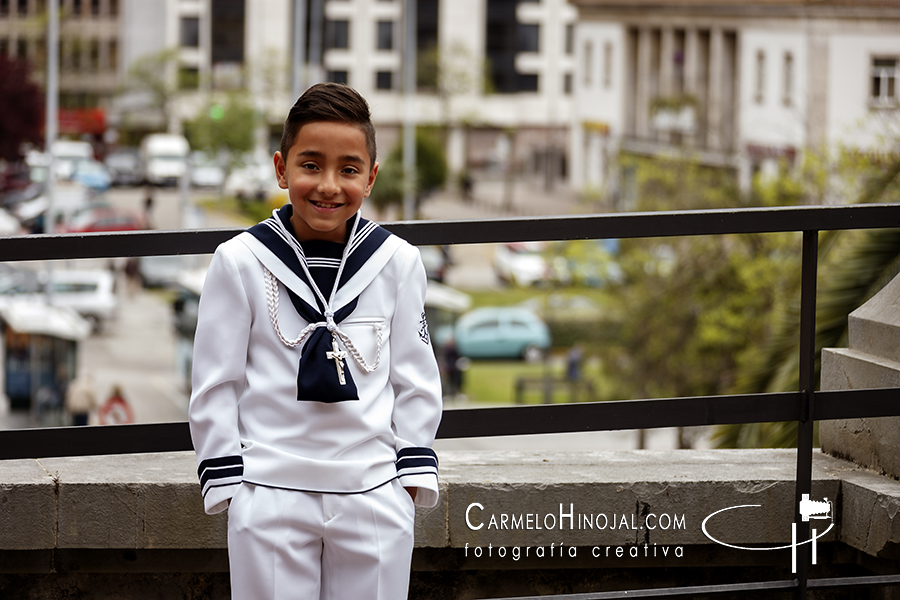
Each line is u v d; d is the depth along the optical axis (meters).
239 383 2.38
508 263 38.12
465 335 29.03
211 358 2.34
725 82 41.44
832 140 29.88
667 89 45.22
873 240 5.62
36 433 2.82
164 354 27.94
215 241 2.86
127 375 25.50
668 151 24.25
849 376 3.54
